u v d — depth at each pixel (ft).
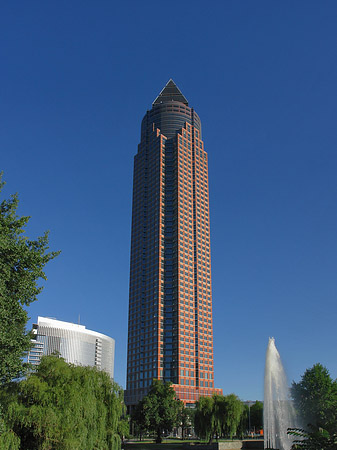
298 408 346.54
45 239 151.53
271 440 241.14
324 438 113.60
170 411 463.01
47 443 136.36
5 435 128.67
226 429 332.60
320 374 355.97
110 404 179.11
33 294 145.48
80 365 184.14
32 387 146.51
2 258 136.87
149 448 334.24
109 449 168.96
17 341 136.15
